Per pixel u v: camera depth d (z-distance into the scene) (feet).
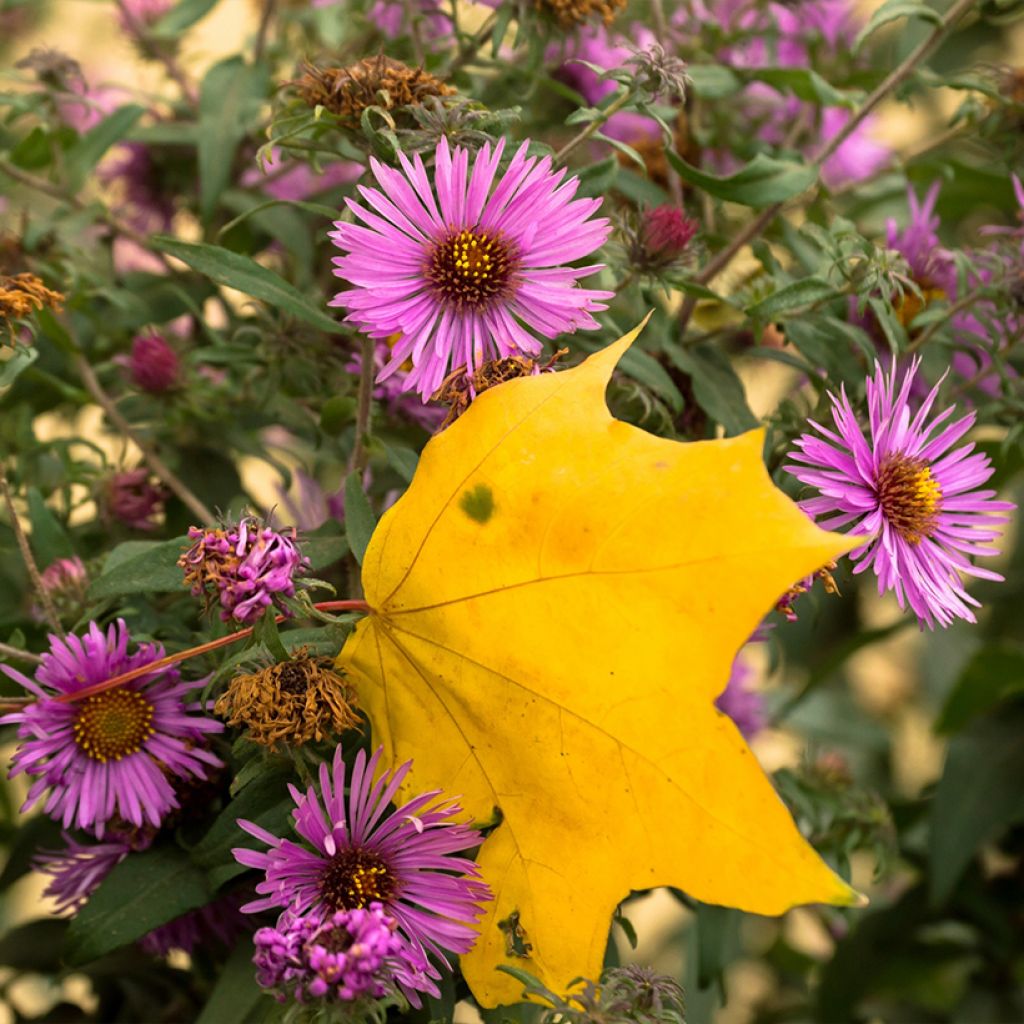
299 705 0.78
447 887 0.79
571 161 1.27
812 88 1.21
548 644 0.76
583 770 0.77
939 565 0.89
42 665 0.86
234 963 0.92
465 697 0.80
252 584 0.75
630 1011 0.76
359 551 0.84
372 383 0.94
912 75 1.17
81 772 0.87
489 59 1.22
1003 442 1.10
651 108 1.01
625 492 0.74
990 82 1.26
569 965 0.79
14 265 1.24
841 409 0.89
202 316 1.25
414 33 1.18
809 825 1.27
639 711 0.75
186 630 1.02
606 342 1.02
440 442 0.78
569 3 1.09
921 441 0.91
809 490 0.94
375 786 0.78
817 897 0.71
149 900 0.87
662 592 0.73
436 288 0.85
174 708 0.88
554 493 0.75
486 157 0.84
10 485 1.21
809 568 0.69
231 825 0.86
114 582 0.87
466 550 0.78
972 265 1.10
